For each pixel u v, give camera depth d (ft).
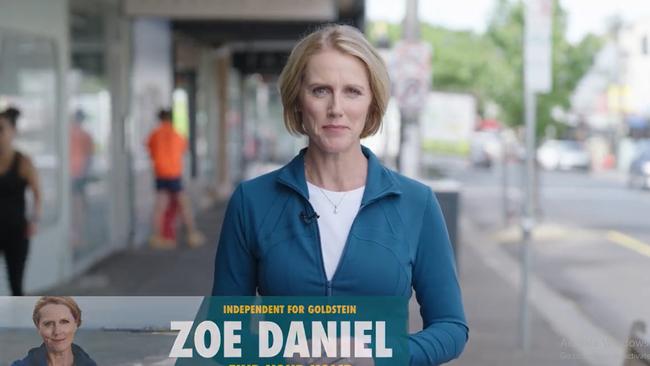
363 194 8.89
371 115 9.16
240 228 9.07
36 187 26.09
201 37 66.64
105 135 42.75
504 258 50.98
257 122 124.36
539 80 28.07
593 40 83.66
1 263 27.53
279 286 8.80
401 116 42.42
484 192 104.27
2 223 25.59
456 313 8.98
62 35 35.70
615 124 185.57
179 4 44.78
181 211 47.60
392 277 8.74
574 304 36.47
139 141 49.39
